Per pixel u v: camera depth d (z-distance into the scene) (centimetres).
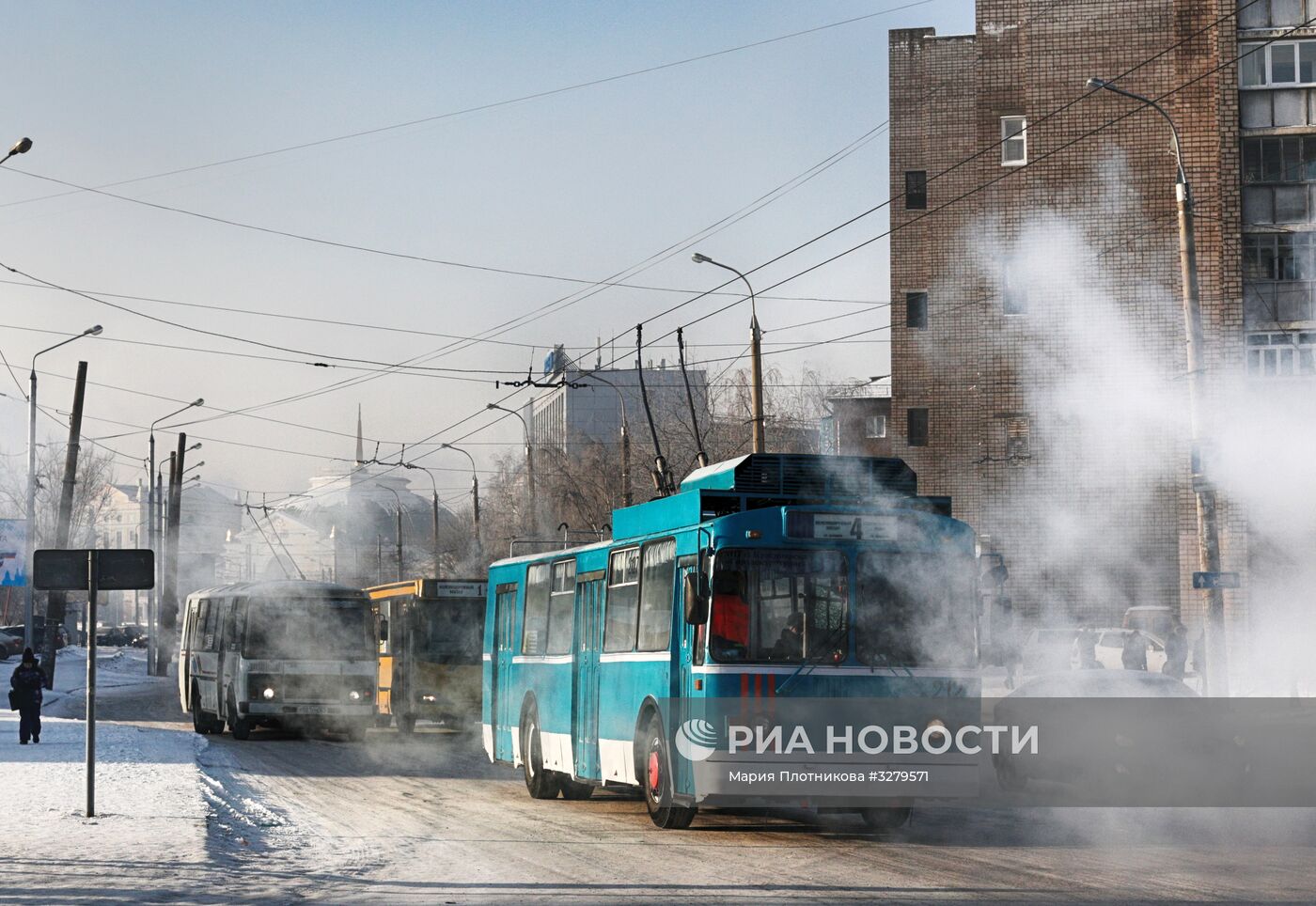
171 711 4491
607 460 6988
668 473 3572
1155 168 5197
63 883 1221
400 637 3466
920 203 6806
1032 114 5297
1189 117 4875
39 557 1672
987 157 5509
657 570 1684
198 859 1365
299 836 1600
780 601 1527
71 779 2155
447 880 1269
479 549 6725
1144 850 1435
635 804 2002
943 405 6606
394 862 1391
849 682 1513
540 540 2467
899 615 1538
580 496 6825
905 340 6694
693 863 1372
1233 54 4491
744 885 1222
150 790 1986
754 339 3450
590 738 1866
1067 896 1141
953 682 1531
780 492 1659
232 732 3350
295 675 3231
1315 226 4434
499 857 1424
